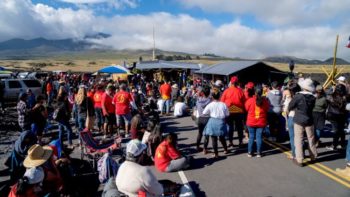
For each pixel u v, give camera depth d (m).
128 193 4.43
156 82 29.80
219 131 8.49
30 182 4.82
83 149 9.12
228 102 9.38
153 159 8.23
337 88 8.97
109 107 11.30
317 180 6.82
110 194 5.02
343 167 7.60
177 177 7.29
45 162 5.69
